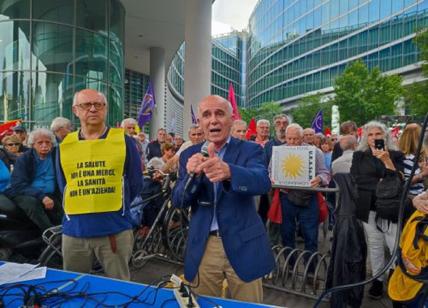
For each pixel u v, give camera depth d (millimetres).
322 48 54344
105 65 14977
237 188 1801
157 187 4504
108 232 2488
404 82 41219
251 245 1996
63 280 1766
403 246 2414
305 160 3812
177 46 23656
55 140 4016
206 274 2088
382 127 3393
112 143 2523
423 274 2172
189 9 12391
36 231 3742
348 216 3191
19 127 5605
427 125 1548
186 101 12484
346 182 3287
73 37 13867
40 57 13289
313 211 4141
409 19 40906
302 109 41656
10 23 13211
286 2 62031
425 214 2385
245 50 89812
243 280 1976
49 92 13414
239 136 4617
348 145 4539
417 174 3229
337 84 31609
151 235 4551
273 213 4219
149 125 23844
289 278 4172
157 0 16203
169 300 1547
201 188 2049
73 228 2504
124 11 16891
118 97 16047
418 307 2367
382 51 44594
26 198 3629
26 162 3742
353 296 3143
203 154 1855
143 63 27969
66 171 2502
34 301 1519
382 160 3232
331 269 3234
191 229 2133
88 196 2467
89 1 14344
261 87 70688
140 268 4473
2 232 3635
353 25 48938
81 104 2496
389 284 2572
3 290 1653
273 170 3930
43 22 13320
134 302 1532
